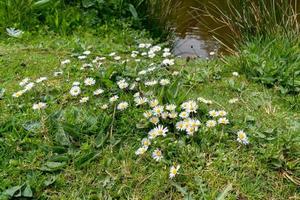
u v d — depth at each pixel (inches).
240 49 46.0
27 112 33.2
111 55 42.0
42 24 51.3
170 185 27.2
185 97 33.5
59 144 30.2
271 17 47.3
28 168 28.5
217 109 33.8
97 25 52.0
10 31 48.5
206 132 30.0
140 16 55.6
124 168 28.5
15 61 42.1
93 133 31.1
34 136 31.1
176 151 29.0
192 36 57.4
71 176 28.2
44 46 46.3
